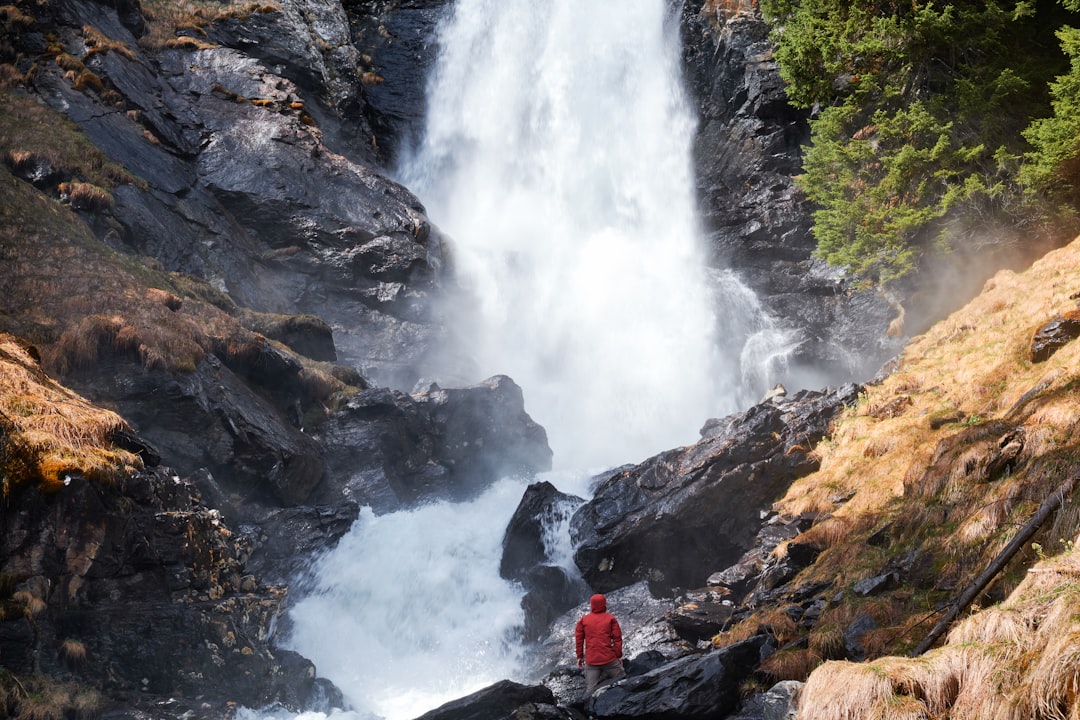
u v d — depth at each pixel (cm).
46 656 1247
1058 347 1714
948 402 1798
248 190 3184
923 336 2356
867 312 3388
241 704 1361
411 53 4775
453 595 1872
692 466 1883
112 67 3200
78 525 1336
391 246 3222
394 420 2355
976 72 2628
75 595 1320
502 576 1920
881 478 1612
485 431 2534
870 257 2689
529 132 4700
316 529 1942
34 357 1659
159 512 1456
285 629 1748
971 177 2423
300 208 3212
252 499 1992
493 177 4644
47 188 2552
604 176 4478
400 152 4494
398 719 1505
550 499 1980
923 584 1162
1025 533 926
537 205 4522
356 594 1864
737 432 1912
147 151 3027
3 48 2986
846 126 2888
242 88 3578
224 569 1532
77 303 1989
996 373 1769
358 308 3095
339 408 2377
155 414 1886
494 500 2259
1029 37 2736
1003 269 2394
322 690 1498
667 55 4547
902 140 2686
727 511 1827
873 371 3128
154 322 2025
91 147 2770
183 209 2930
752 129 4128
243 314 2564
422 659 1758
